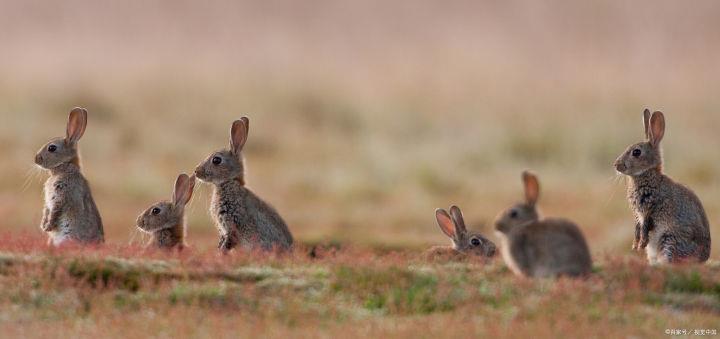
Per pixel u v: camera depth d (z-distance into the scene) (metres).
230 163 16.81
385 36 55.25
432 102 42.72
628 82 44.88
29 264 14.51
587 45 52.53
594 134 35.81
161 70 45.66
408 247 22.09
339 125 40.31
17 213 25.36
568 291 13.62
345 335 12.65
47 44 50.66
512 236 14.22
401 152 34.41
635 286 13.96
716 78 45.25
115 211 26.55
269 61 49.31
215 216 16.88
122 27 54.44
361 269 14.48
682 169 32.31
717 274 14.54
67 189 17.14
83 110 17.30
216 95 42.66
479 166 33.62
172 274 14.52
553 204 28.53
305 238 23.41
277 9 58.41
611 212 27.36
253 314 13.54
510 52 51.62
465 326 12.86
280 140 36.47
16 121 35.91
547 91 44.12
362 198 29.16
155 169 31.36
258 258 15.34
